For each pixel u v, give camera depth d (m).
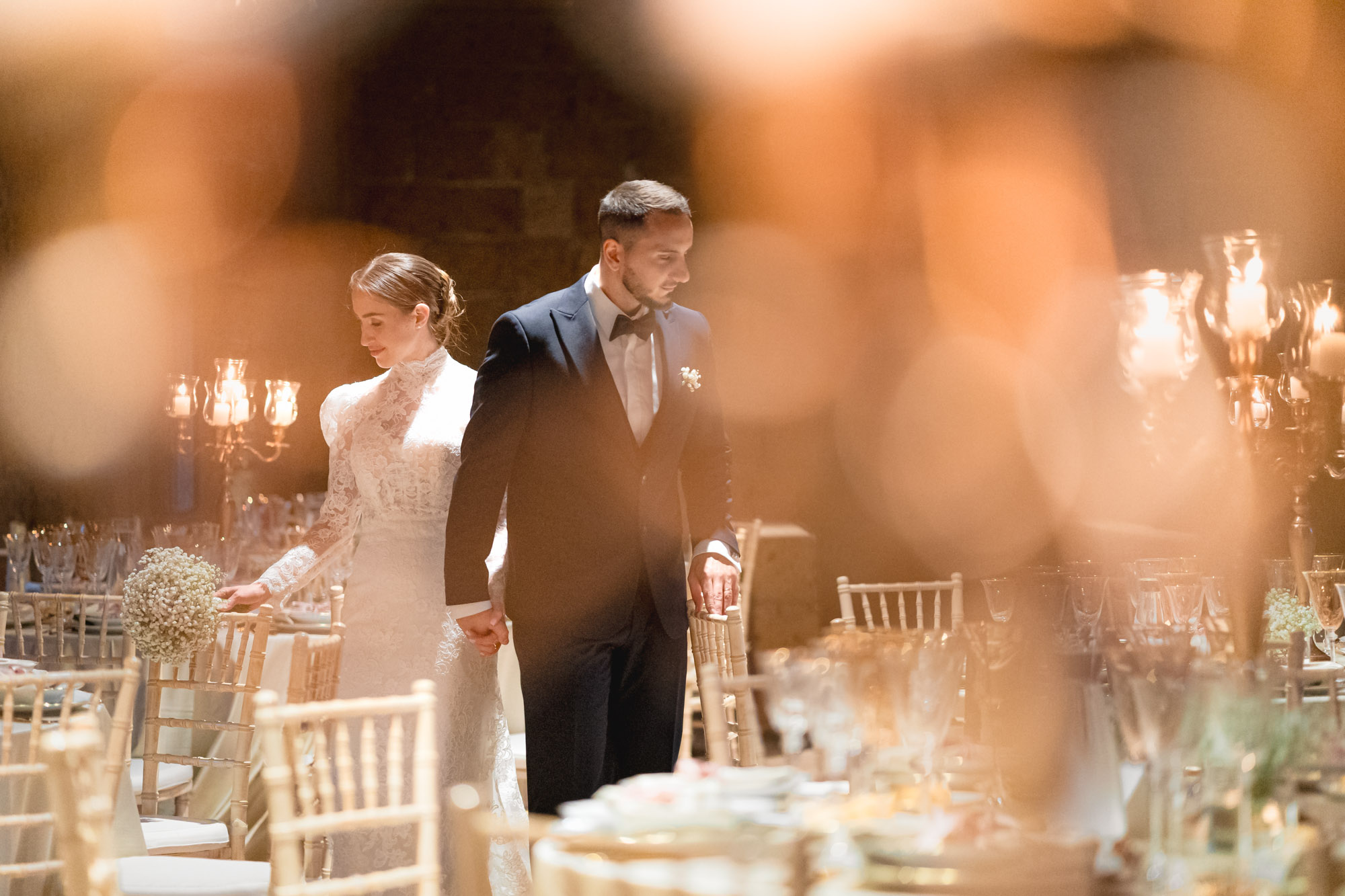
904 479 12.63
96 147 7.77
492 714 4.10
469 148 12.02
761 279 12.73
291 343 10.73
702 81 12.37
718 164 12.55
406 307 4.00
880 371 12.73
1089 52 11.77
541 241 12.05
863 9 12.05
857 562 12.66
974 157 12.47
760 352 12.77
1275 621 4.04
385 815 2.50
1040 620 3.24
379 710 2.54
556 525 3.59
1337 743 2.26
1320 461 4.44
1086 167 12.05
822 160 12.63
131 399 8.21
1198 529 8.27
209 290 9.30
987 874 1.80
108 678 2.99
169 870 3.36
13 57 6.86
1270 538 3.15
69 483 7.46
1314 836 1.99
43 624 5.45
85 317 7.64
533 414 3.61
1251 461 3.30
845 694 2.25
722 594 3.80
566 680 3.56
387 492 3.97
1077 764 2.15
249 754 4.00
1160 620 3.79
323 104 11.07
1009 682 2.30
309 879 3.66
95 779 2.18
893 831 2.02
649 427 3.70
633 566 3.62
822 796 2.34
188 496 9.01
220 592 4.02
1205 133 10.62
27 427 6.96
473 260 11.99
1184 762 2.19
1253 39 10.15
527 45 12.09
